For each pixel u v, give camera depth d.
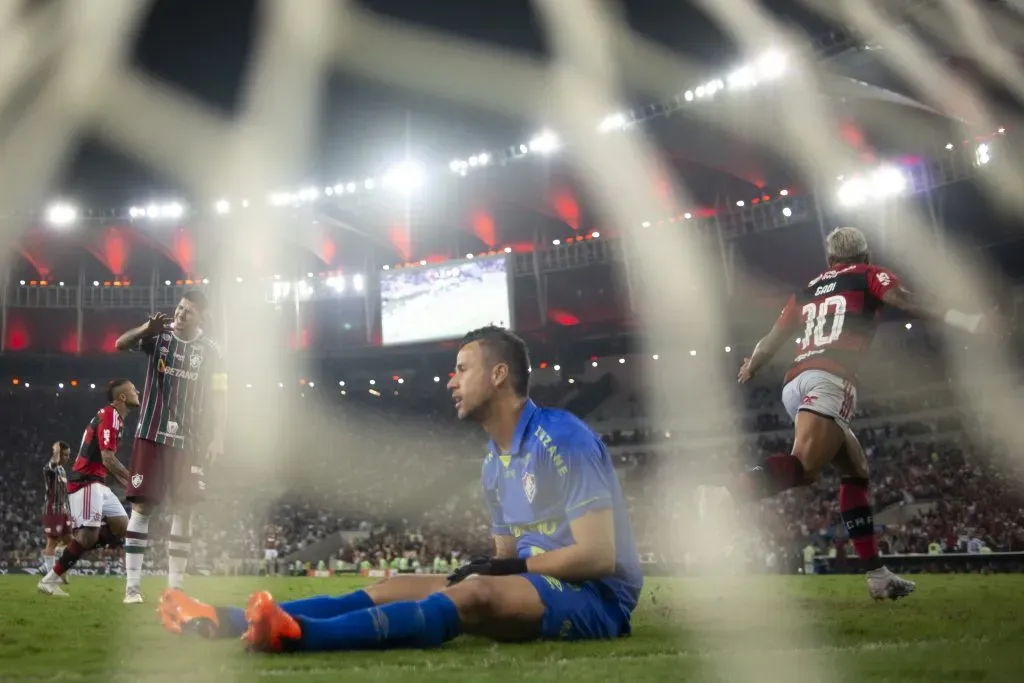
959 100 34.91
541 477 3.81
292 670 2.73
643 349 47.62
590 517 3.62
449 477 44.12
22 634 4.25
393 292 46.47
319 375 51.19
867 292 6.32
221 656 3.07
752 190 44.25
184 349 7.41
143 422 7.27
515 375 3.97
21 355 47.94
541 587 3.52
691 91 39.38
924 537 26.23
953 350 38.91
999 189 34.91
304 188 47.06
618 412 47.28
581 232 47.41
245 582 14.44
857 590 8.93
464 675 2.60
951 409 37.69
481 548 34.19
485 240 48.88
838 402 6.16
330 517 41.59
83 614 5.87
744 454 39.44
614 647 3.40
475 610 3.35
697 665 2.83
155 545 31.56
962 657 2.93
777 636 3.90
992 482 30.55
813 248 42.84
